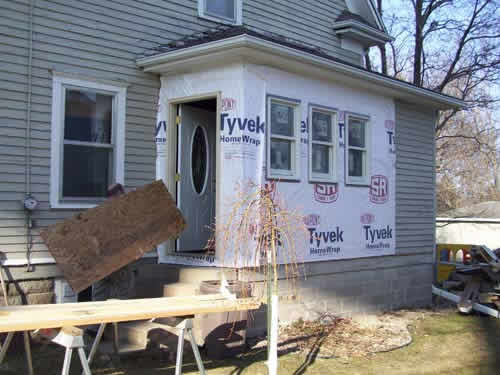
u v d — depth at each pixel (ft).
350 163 32.19
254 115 25.80
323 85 29.96
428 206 38.52
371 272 32.96
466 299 33.83
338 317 30.12
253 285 24.53
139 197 22.49
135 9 27.99
